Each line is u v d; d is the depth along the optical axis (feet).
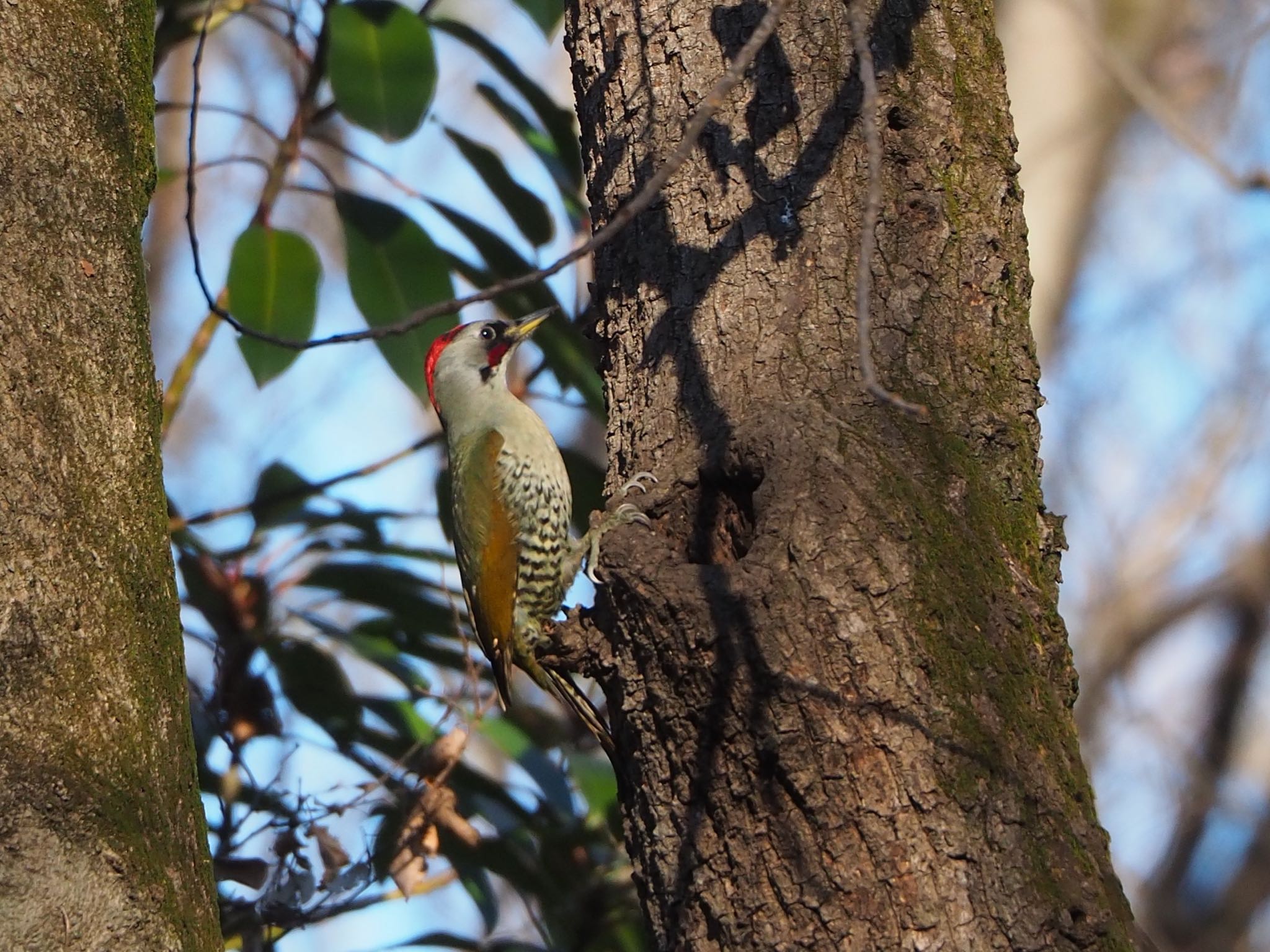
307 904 34.01
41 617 18.99
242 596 36.17
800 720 20.99
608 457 26.27
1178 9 83.51
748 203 25.50
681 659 21.94
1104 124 67.46
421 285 36.09
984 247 24.99
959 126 25.63
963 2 26.78
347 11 34.91
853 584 21.44
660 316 25.75
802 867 20.70
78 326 20.40
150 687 19.98
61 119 21.03
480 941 40.01
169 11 38.78
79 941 18.07
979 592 22.07
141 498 20.72
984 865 20.26
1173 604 84.94
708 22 26.71
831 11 26.07
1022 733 21.24
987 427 23.76
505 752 36.76
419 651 38.68
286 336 34.71
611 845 38.17
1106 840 21.71
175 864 19.40
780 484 22.52
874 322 24.20
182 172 37.24
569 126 39.37
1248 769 88.58
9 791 18.19
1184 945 82.17
